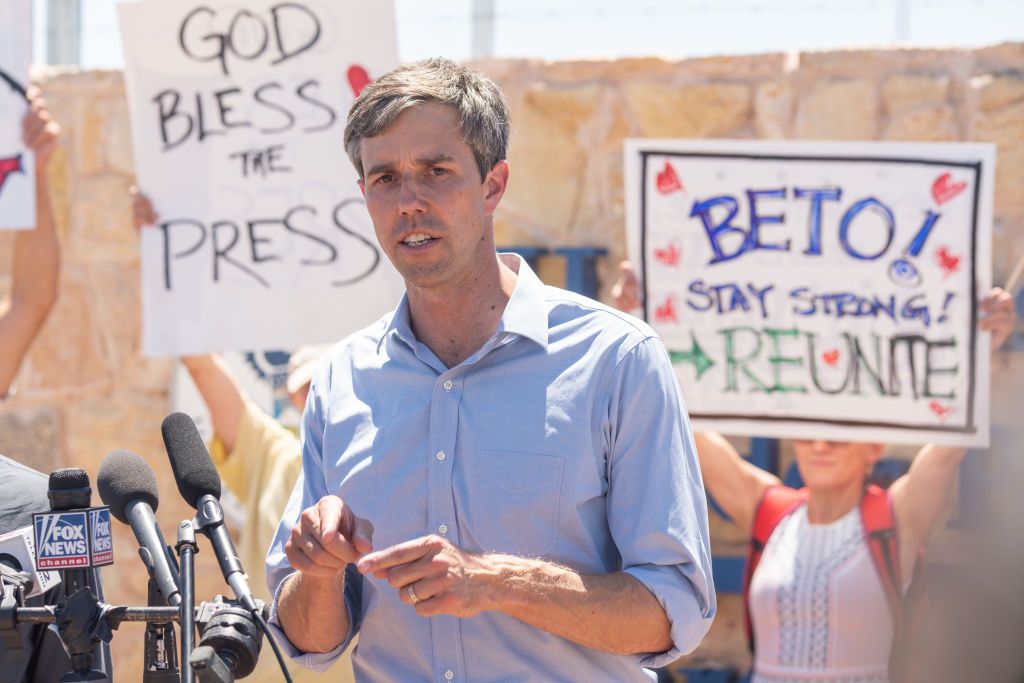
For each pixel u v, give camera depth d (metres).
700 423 6.12
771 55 6.90
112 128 7.74
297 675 4.96
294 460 5.69
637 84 7.04
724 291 6.11
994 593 6.40
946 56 6.70
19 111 6.33
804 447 6.16
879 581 5.92
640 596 3.02
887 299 5.96
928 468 6.03
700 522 3.19
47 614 2.70
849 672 5.86
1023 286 6.54
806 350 6.04
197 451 2.97
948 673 6.40
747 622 6.23
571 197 7.12
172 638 2.78
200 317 6.06
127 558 7.54
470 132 3.15
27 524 3.38
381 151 3.14
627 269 6.18
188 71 6.16
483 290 3.31
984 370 5.88
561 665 3.15
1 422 7.78
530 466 3.14
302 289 6.05
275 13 6.13
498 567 2.86
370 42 6.11
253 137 6.12
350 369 3.46
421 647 3.21
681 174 6.13
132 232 7.71
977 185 5.89
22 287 6.68
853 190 6.00
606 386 3.20
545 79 7.16
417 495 3.22
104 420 7.69
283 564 3.37
